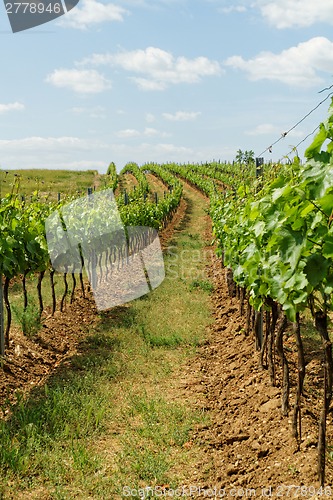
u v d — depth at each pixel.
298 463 4.19
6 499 4.07
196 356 7.87
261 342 7.17
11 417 5.52
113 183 35.56
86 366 7.27
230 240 8.41
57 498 4.09
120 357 7.76
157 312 10.28
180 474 4.54
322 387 5.71
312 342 7.29
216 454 4.83
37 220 9.29
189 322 9.59
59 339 8.47
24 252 8.17
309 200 3.22
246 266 5.63
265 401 5.50
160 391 6.50
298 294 3.99
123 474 4.50
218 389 6.42
